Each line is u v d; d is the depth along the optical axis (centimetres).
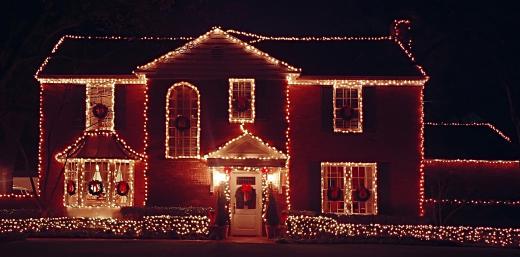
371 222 3019
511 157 3434
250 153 2939
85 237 2758
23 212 3091
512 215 3231
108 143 3136
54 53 3241
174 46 3412
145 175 3077
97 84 3189
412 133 3131
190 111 3092
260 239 2847
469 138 3612
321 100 3142
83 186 3127
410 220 3033
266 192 2972
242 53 3080
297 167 3119
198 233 2789
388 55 3278
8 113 3519
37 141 4216
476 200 3316
